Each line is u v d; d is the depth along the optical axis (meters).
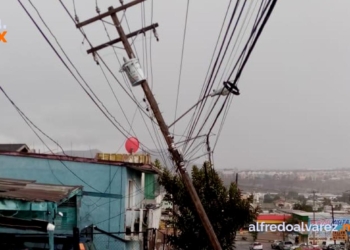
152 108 10.95
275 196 150.12
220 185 17.88
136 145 20.80
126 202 18.91
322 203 134.38
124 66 10.95
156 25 11.17
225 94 9.61
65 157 18.66
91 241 13.78
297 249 66.44
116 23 10.91
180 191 17.66
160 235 30.42
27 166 18.55
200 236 17.28
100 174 18.64
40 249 11.18
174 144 10.90
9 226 8.59
